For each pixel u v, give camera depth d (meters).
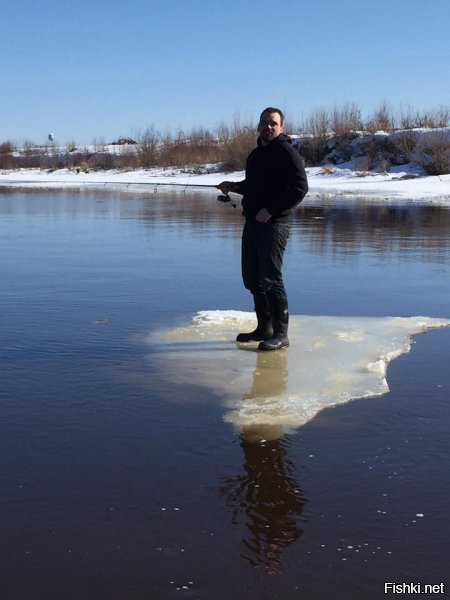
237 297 6.54
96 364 4.40
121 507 2.63
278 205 4.75
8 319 5.55
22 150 73.38
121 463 3.00
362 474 2.91
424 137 34.00
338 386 4.03
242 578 2.22
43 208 18.78
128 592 2.15
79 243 10.87
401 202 20.30
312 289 7.00
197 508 2.63
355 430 3.38
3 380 4.06
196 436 3.29
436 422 3.49
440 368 4.39
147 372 4.26
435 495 2.74
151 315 5.77
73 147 69.31
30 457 3.05
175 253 9.62
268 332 4.91
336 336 5.14
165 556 2.33
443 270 8.12
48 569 2.26
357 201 20.73
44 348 4.74
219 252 9.73
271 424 3.45
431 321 5.60
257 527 2.50
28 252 9.71
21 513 2.58
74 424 3.42
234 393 3.90
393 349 4.80
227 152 42.56
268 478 2.87
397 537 2.44
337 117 41.19
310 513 2.60
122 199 23.09
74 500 2.68
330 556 2.33
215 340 5.02
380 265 8.50
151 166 52.16
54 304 6.15
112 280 7.39
